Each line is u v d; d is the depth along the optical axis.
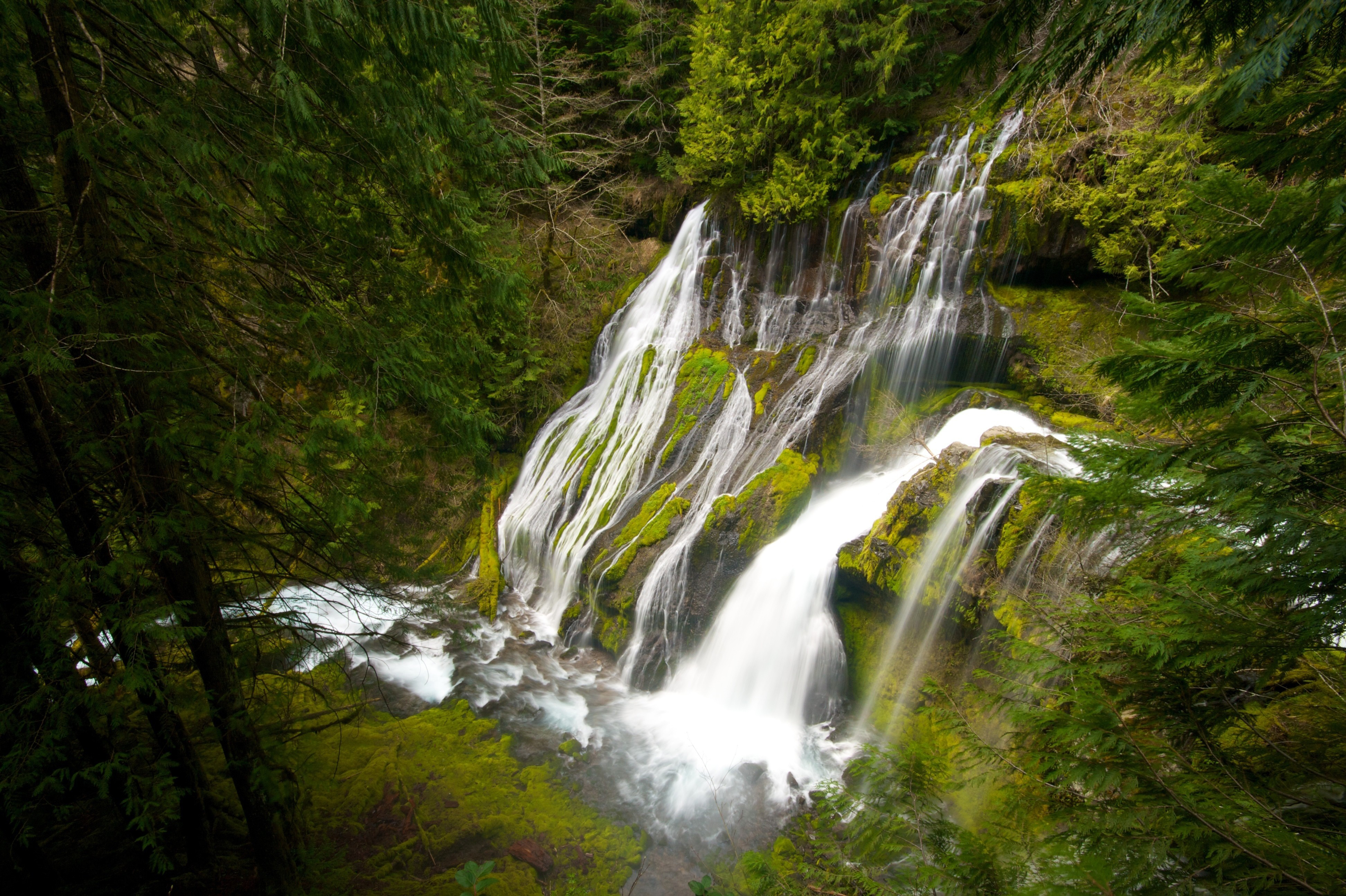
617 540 9.43
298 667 6.16
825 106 11.31
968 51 2.22
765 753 6.73
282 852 3.99
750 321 11.84
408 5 3.28
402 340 3.80
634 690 8.20
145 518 2.99
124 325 2.97
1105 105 8.46
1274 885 1.64
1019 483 5.94
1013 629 5.20
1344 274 1.59
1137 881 1.79
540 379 13.09
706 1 11.91
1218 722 2.16
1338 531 1.62
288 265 3.81
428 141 4.01
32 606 3.12
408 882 4.82
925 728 5.91
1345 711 2.31
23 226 2.86
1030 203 8.97
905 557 6.68
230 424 3.38
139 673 2.76
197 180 3.13
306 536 4.22
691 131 12.78
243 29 3.90
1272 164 1.67
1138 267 8.07
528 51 13.03
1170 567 2.90
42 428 2.95
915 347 9.51
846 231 11.17
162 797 2.97
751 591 7.88
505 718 7.45
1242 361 1.77
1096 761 2.11
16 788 2.75
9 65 2.98
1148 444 2.07
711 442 9.91
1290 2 1.58
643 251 14.66
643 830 5.84
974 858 2.24
